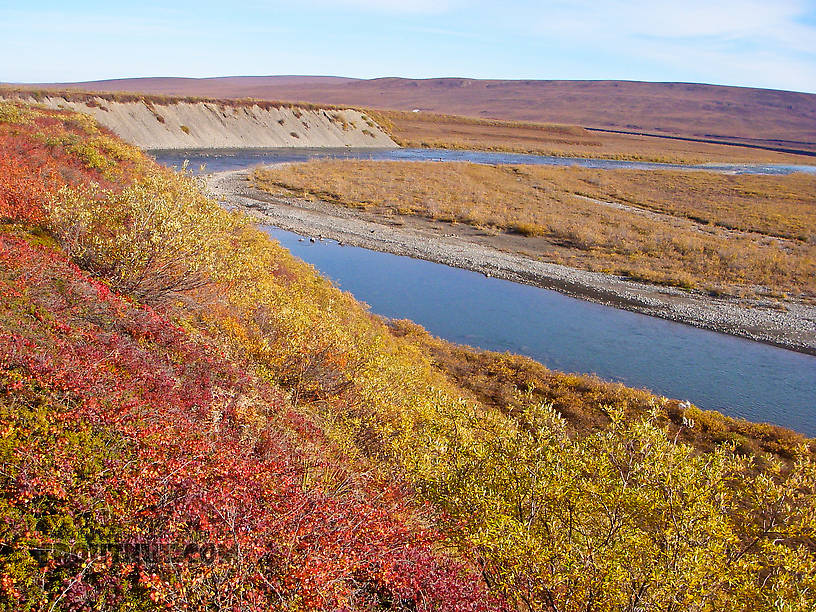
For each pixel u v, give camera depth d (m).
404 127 113.19
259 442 6.30
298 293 14.84
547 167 68.94
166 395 6.09
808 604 4.61
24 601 3.46
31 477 4.13
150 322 7.48
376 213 41.69
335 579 4.18
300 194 45.75
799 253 35.22
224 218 12.01
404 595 4.57
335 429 7.89
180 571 3.91
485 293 27.05
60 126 22.06
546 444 5.86
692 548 4.79
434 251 33.34
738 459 6.24
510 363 18.39
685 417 15.24
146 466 4.55
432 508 6.18
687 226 42.22
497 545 4.96
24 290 6.60
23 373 5.11
